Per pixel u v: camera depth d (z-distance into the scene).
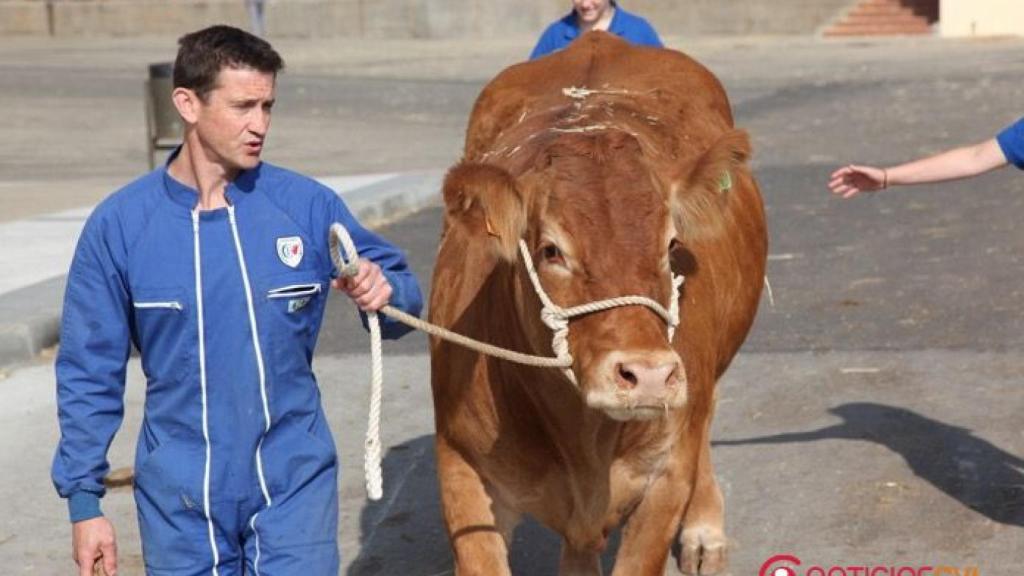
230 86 6.77
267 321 6.93
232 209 6.96
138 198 6.96
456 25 65.50
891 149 27.38
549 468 8.02
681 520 8.98
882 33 59.66
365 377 14.37
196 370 6.88
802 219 20.53
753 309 10.29
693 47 56.31
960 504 10.49
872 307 15.62
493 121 9.94
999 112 32.19
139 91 45.97
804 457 11.55
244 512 6.98
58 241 20.62
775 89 39.78
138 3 70.56
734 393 13.20
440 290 8.62
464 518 8.22
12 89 47.25
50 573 10.36
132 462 12.41
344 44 63.09
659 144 8.77
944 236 18.80
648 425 7.88
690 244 8.46
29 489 11.90
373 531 10.75
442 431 8.37
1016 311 15.07
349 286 6.92
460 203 7.23
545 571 9.99
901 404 12.60
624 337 6.82
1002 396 12.62
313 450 7.08
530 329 7.41
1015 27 56.88
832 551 9.88
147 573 7.14
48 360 15.38
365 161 29.44
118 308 6.99
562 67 10.53
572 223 7.02
